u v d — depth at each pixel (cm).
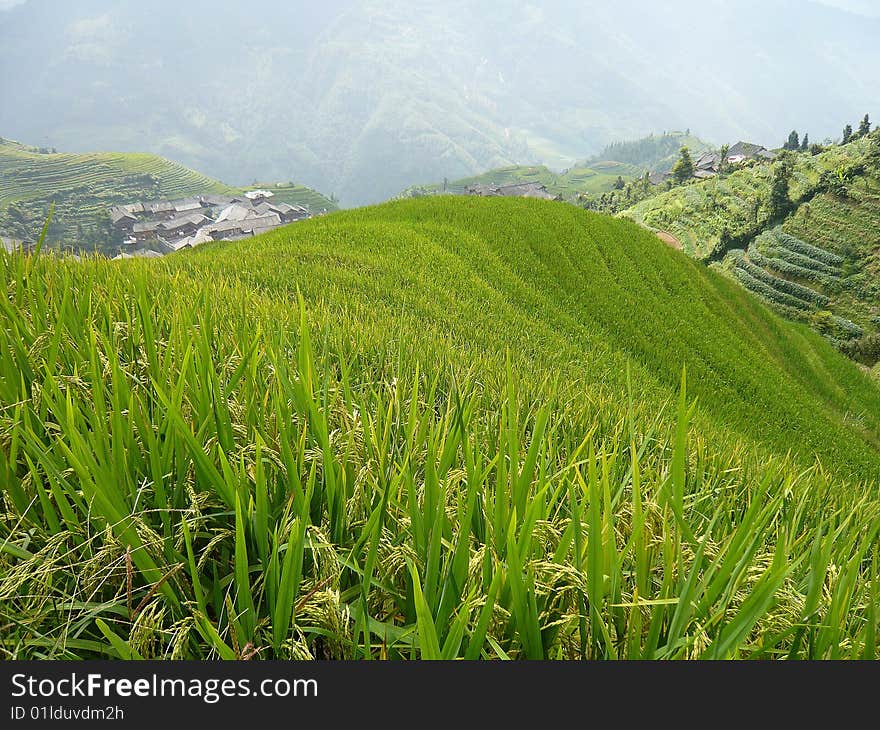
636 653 164
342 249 2177
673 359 2419
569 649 180
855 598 227
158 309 439
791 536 249
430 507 203
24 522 191
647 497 252
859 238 10394
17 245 514
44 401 245
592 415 535
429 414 283
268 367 333
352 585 205
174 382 284
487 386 525
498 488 194
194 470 227
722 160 17812
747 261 10856
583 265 3059
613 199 19175
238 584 168
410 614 190
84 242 19138
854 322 9162
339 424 277
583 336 2136
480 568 184
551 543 208
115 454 207
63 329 327
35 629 165
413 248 2391
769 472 182
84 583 171
